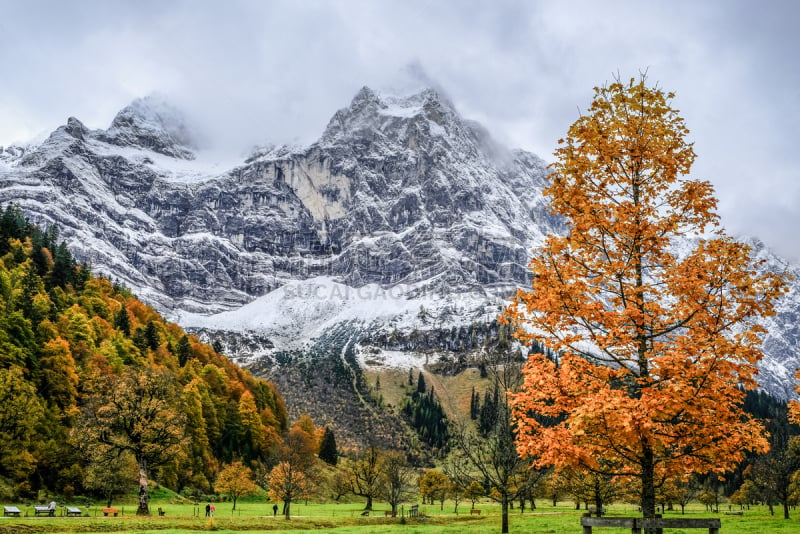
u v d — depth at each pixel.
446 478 120.12
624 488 53.19
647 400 14.44
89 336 125.62
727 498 148.25
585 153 18.30
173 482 106.25
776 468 71.38
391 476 99.06
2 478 74.75
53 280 159.38
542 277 17.28
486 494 33.53
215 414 139.00
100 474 75.62
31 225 196.62
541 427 16.55
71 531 40.38
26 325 100.44
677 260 17.17
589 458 15.50
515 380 31.38
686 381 14.87
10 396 78.00
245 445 146.50
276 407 194.50
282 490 83.94
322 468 155.62
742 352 14.66
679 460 16.16
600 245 17.50
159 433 62.06
